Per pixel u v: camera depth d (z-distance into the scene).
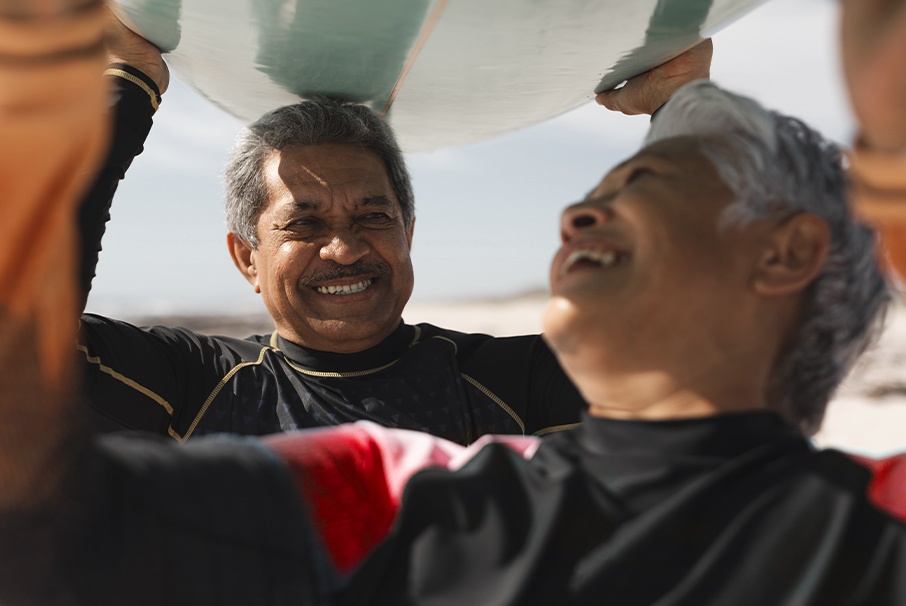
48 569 0.79
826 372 1.12
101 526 0.84
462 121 2.30
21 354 0.73
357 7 1.57
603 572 0.91
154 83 2.16
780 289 1.03
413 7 1.56
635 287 0.99
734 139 1.06
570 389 2.38
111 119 2.07
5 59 0.62
